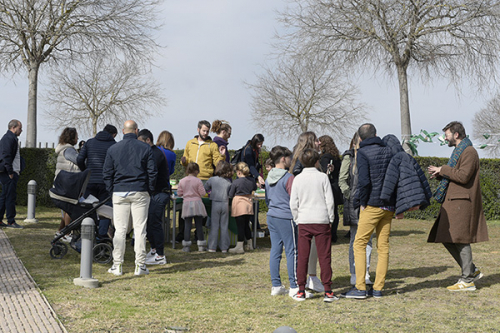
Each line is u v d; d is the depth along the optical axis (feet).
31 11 57.06
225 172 26.58
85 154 24.26
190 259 24.16
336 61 61.05
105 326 13.39
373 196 16.48
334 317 14.60
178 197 27.40
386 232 17.04
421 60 58.13
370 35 56.90
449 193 18.33
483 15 53.72
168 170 23.67
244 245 27.96
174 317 14.33
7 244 25.94
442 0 54.54
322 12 59.00
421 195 16.19
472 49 56.54
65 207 22.48
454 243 18.35
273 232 17.37
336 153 25.99
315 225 16.28
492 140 71.00
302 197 16.42
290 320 14.28
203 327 13.52
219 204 26.30
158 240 22.66
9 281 18.20
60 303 15.43
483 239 18.12
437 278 20.15
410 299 16.76
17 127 31.89
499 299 16.81
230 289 18.07
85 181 22.16
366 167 16.52
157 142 26.40
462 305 16.02
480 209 18.34
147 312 14.76
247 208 26.02
